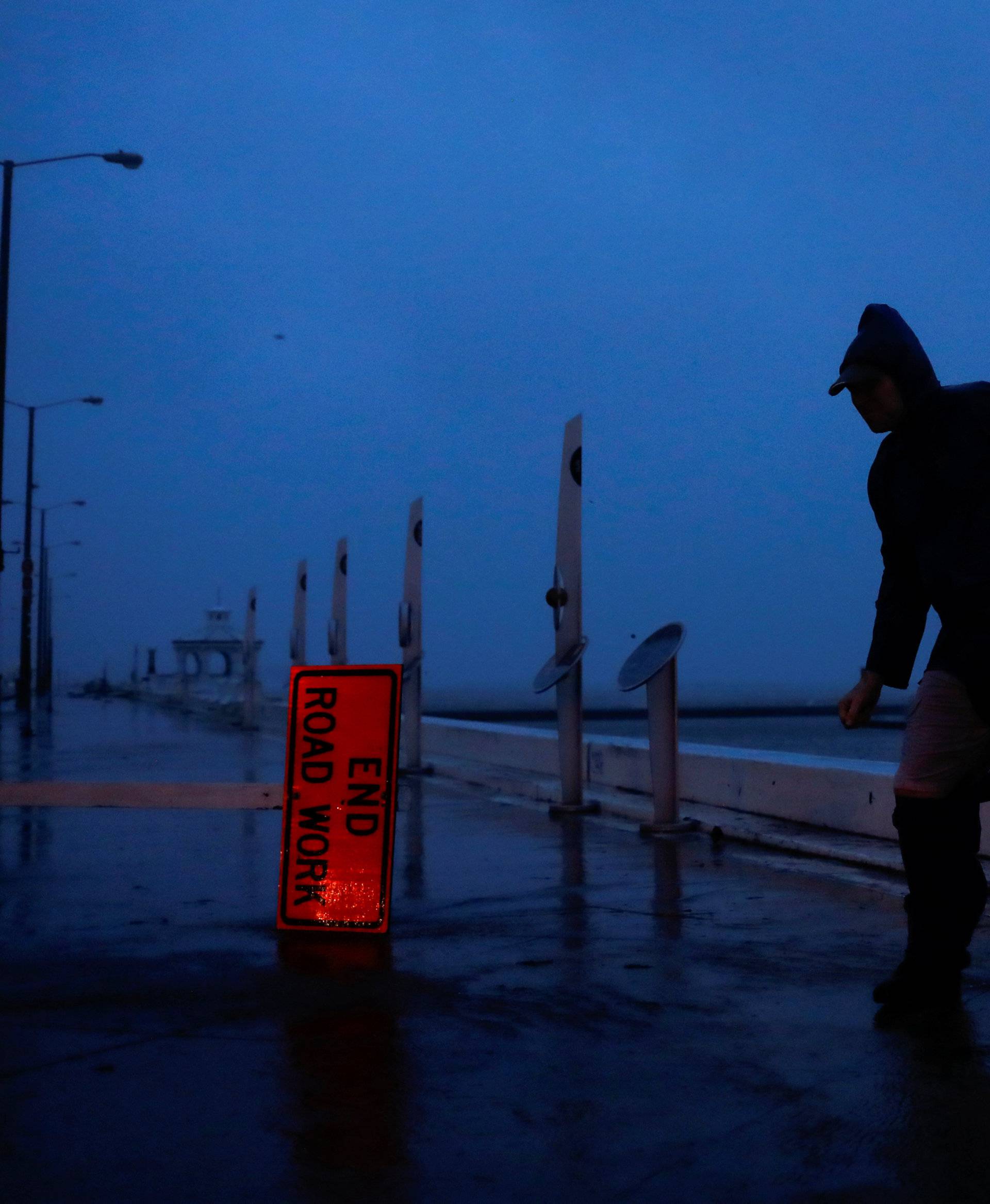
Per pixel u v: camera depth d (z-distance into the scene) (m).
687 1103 3.09
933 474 3.85
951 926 3.82
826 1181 2.61
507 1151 2.80
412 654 14.06
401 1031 3.74
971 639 3.74
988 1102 3.05
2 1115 3.05
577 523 10.04
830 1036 3.62
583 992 4.19
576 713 9.89
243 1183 2.64
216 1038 3.68
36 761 16.86
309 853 5.34
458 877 6.71
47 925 5.41
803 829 7.94
